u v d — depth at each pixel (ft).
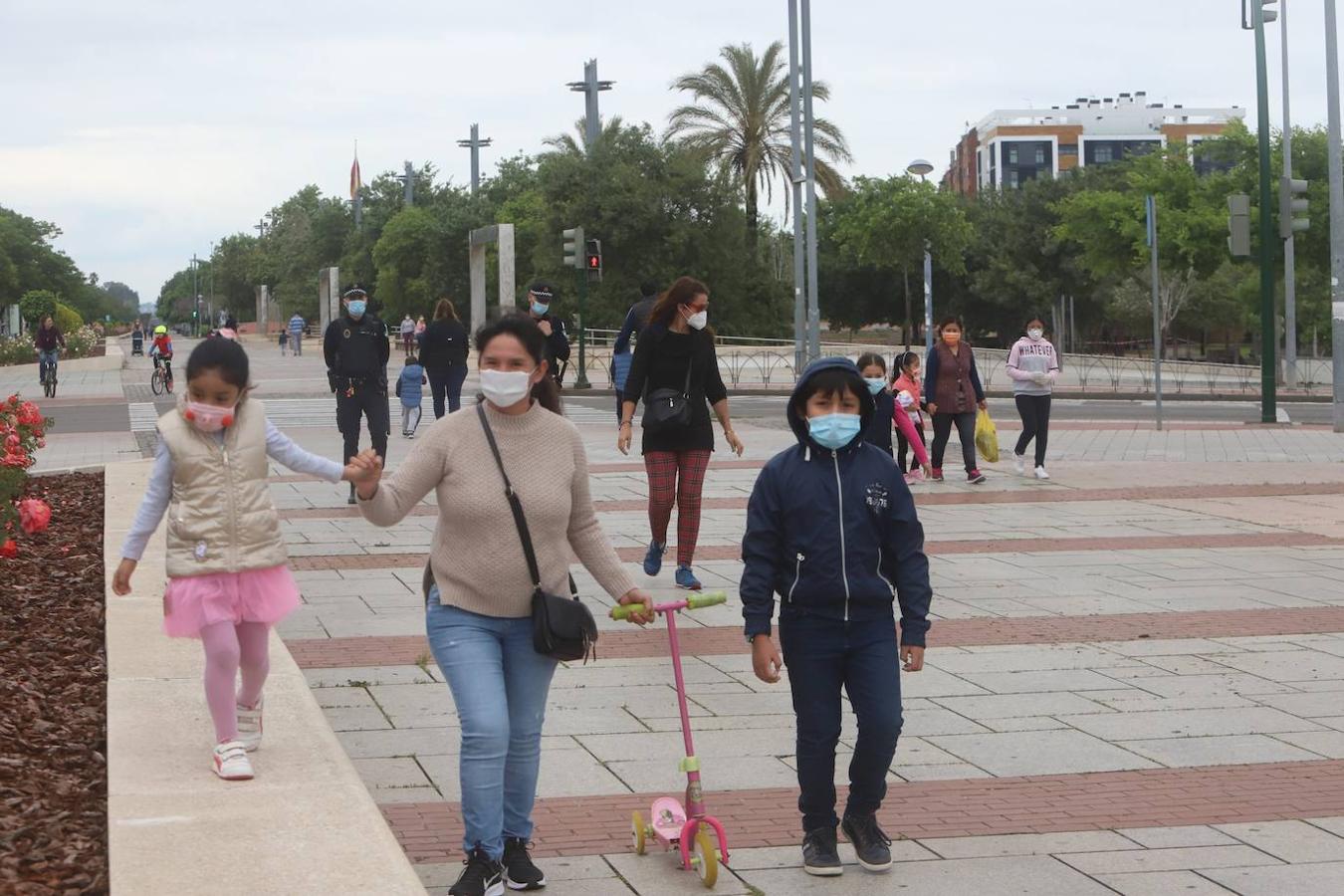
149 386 137.28
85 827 16.60
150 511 17.63
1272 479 55.93
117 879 13.97
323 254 346.95
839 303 254.88
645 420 32.65
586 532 16.26
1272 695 24.16
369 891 13.75
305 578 34.81
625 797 18.83
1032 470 59.57
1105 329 250.16
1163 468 59.98
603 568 16.28
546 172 193.47
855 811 16.52
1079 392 122.52
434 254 254.47
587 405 105.19
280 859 14.56
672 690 24.27
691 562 34.68
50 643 26.37
